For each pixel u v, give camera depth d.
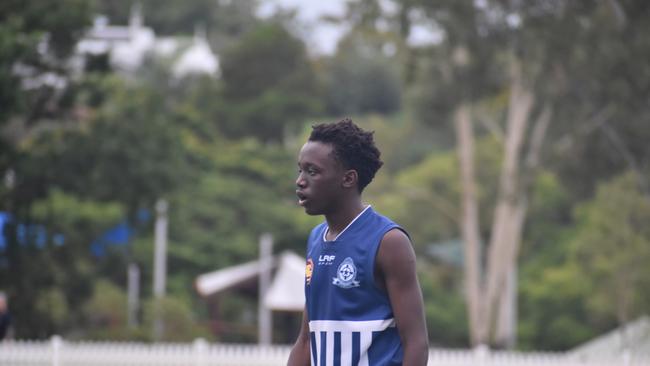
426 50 105.69
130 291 128.50
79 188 88.12
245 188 161.00
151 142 92.88
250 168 170.00
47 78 85.94
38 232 84.69
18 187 86.06
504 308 123.69
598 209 130.88
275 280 101.56
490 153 172.38
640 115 98.31
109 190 90.00
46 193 86.38
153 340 98.88
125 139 90.19
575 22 92.06
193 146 161.25
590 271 132.12
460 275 180.75
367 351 14.02
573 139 101.69
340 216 14.40
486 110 135.50
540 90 98.06
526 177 110.25
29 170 82.88
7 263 84.88
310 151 14.34
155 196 94.00
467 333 163.62
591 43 91.50
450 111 107.94
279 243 159.25
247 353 66.56
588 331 151.00
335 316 14.19
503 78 105.75
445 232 182.50
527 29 94.25
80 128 90.31
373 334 13.98
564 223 183.62
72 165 87.50
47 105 85.81
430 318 163.25
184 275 145.62
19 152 83.06
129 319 115.94
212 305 122.94
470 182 125.12
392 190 142.25
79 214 85.50
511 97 117.75
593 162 104.69
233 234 154.62
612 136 100.44
